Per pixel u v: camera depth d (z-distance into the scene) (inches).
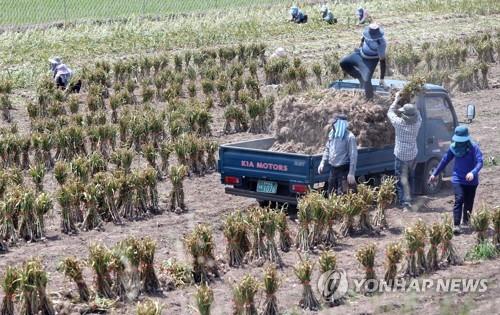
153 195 690.8
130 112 952.9
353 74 718.5
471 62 1291.8
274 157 667.4
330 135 658.8
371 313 470.3
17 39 1460.4
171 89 1091.3
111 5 1935.3
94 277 505.7
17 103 1109.7
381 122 694.5
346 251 589.9
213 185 780.6
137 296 505.4
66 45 1457.9
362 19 1724.9
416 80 692.1
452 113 750.5
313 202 592.1
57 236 634.2
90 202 649.0
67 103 1065.5
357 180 681.0
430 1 1964.8
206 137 931.3
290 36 1606.8
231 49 1338.6
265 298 487.2
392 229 642.2
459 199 622.5
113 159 773.9
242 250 567.8
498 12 1894.7
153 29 1588.3
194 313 481.1
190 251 534.3
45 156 827.4
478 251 573.9
